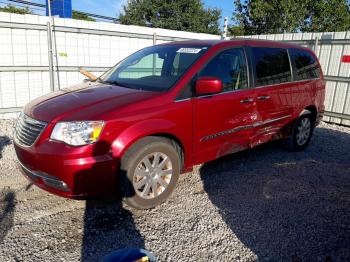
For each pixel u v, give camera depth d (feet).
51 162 9.36
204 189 12.75
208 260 8.48
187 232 9.71
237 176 14.23
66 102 10.72
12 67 24.18
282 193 12.64
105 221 10.17
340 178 14.46
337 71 27.71
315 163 16.38
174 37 33.78
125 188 10.20
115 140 9.77
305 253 8.86
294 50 16.98
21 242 8.96
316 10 74.08
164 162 11.08
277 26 74.43
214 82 11.12
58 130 9.52
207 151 12.51
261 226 10.16
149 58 13.98
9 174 13.64
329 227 10.23
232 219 10.52
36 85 25.77
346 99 27.35
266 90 14.52
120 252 6.68
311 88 17.54
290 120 16.61
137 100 10.57
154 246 8.99
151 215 10.62
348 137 22.75
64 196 9.71
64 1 32.83
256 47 14.65
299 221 10.53
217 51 12.85
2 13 22.91
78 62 27.66
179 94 11.34
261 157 16.98
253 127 14.25
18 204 11.07
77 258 8.40
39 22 24.70
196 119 11.74
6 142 18.25
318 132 24.11
